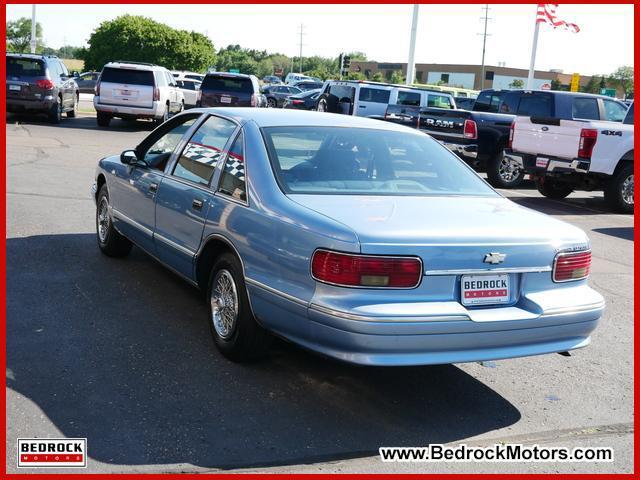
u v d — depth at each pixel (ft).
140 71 68.54
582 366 16.85
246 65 447.42
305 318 12.64
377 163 15.71
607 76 249.55
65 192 33.58
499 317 12.74
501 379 15.74
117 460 11.22
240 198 14.89
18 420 12.28
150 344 15.99
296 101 107.04
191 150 17.84
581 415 14.14
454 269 12.55
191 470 11.07
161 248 18.35
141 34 204.33
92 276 20.76
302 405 13.55
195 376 14.47
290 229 13.15
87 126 69.46
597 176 41.04
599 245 31.86
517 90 49.16
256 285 13.83
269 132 15.67
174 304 18.78
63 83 71.10
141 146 20.63
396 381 15.11
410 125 52.24
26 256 22.39
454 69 317.63
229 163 15.88
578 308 13.61
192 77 120.57
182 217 16.97
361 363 12.10
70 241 24.63
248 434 12.30
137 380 14.12
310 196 14.10
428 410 13.84
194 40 220.23
